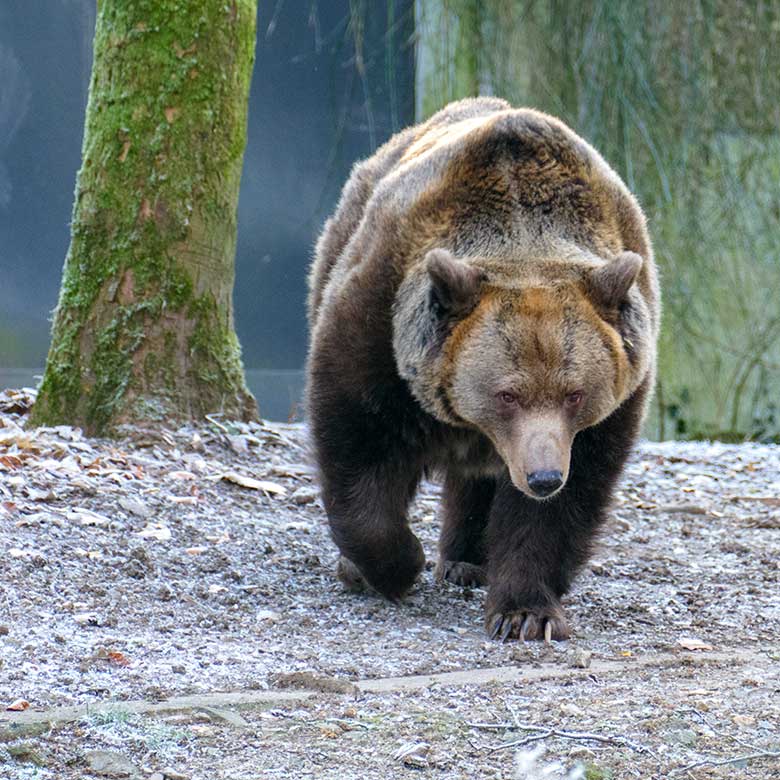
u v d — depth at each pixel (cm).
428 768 626
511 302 850
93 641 827
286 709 709
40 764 614
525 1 2603
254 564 1098
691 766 639
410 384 905
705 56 2672
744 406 2706
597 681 798
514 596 948
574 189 927
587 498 959
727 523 1460
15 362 2069
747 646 925
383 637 912
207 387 1460
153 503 1213
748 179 2688
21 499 1135
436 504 1453
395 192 962
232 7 1448
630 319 895
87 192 1431
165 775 605
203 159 1437
